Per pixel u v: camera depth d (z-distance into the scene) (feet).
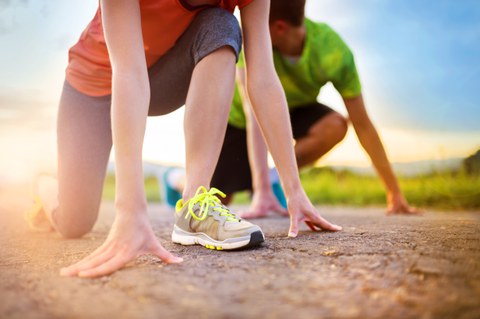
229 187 10.96
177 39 6.13
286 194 5.96
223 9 5.80
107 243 4.24
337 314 2.99
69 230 7.23
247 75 5.75
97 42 6.48
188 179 5.56
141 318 2.97
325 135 10.55
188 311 3.06
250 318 2.94
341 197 17.54
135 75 4.55
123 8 4.59
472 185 15.44
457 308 3.09
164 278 3.79
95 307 3.18
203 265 4.23
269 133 5.80
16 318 3.03
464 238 5.41
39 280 3.92
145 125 4.54
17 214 12.19
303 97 10.50
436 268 3.89
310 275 3.81
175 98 6.59
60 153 6.93
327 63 9.63
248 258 4.50
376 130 10.14
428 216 9.90
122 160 4.34
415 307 3.11
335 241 5.29
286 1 9.05
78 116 6.84
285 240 5.48
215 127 5.48
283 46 9.66
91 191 6.97
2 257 5.30
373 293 3.37
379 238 5.46
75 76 6.81
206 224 5.24
